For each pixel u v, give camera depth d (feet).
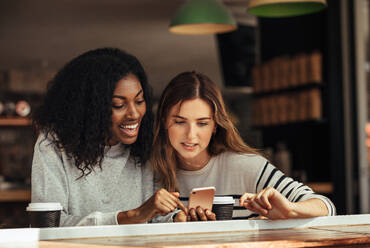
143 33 25.86
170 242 4.46
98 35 25.88
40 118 6.62
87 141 6.41
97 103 6.39
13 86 24.47
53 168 6.34
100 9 23.13
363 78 16.78
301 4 13.28
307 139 18.38
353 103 16.67
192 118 6.57
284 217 5.67
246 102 33.04
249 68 22.90
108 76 6.42
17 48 26.81
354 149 16.60
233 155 7.11
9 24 24.48
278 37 20.72
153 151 7.04
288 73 17.97
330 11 16.99
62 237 4.79
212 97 6.66
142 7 22.94
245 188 7.03
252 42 22.68
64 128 6.41
